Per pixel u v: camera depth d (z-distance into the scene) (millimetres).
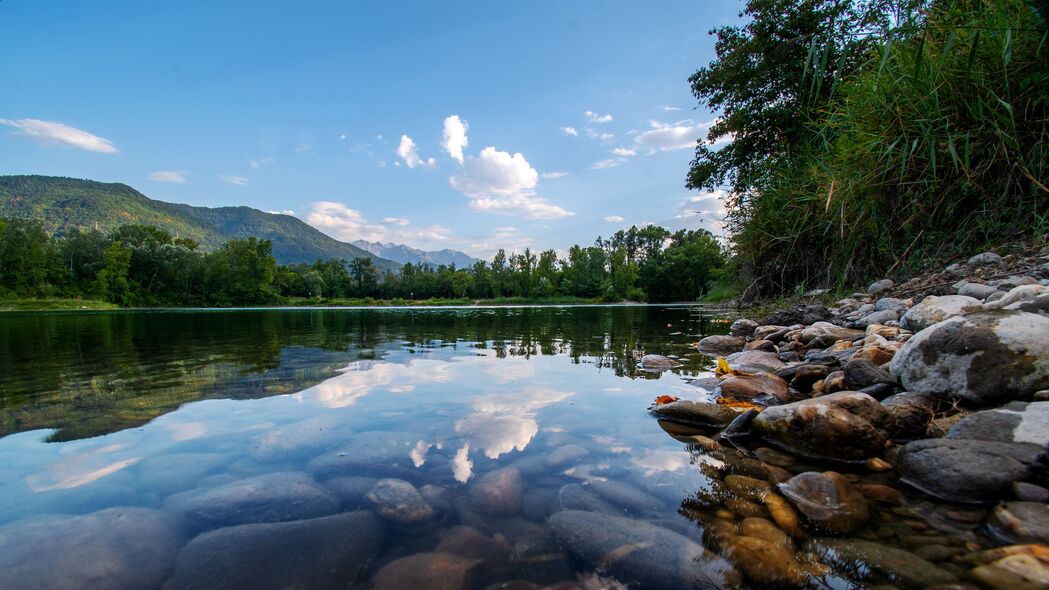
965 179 4945
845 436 1705
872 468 1646
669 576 1001
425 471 1518
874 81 5289
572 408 2357
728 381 2777
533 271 73688
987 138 4699
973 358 1940
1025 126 4500
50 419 2074
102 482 1396
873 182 5590
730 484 1482
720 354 4355
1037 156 4531
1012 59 4359
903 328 3529
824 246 7941
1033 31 4070
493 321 11180
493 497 1337
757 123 14516
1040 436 1442
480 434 1902
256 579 956
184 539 1096
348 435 1866
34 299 55219
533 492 1389
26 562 980
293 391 2674
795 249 8688
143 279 66938
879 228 6211
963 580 984
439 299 74938
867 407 1892
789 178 7766
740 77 15070
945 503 1362
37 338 6395
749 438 1963
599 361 3936
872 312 4859
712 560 1059
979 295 3930
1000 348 1883
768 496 1395
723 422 2105
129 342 5668
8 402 2389
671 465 1637
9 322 12039
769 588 963
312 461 1587
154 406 2305
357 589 936
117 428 1938
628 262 67938
